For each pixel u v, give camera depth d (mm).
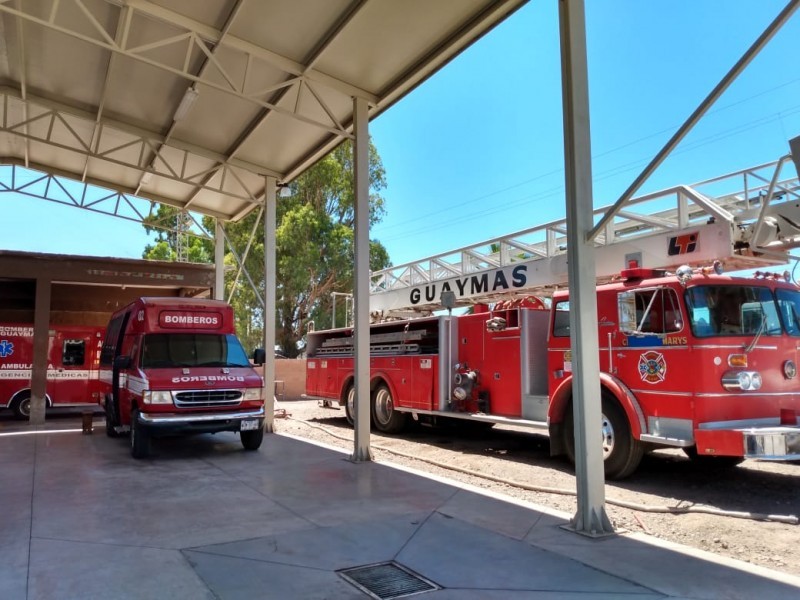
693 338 6703
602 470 5332
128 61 9156
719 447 6344
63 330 15492
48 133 11023
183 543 4906
